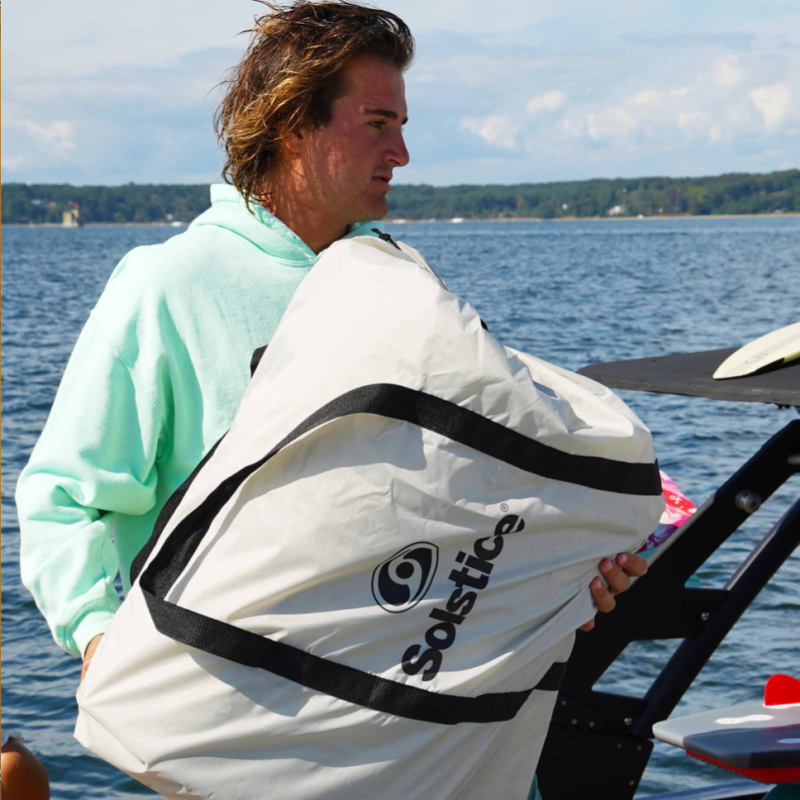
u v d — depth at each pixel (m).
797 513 2.15
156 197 194.62
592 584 1.45
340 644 1.30
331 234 1.75
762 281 36.91
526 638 1.38
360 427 1.32
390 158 1.69
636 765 2.17
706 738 1.66
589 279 39.75
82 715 1.38
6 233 178.62
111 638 1.39
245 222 1.70
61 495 1.58
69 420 1.60
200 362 1.65
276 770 1.29
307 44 1.61
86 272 53.31
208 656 1.29
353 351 1.36
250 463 1.34
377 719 1.29
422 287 1.37
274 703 1.29
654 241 94.56
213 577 1.32
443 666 1.32
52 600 1.53
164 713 1.30
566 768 2.14
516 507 1.35
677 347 19.05
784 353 1.77
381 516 1.31
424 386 1.32
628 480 1.43
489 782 1.46
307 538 1.30
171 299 1.65
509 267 50.78
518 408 1.33
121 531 1.72
